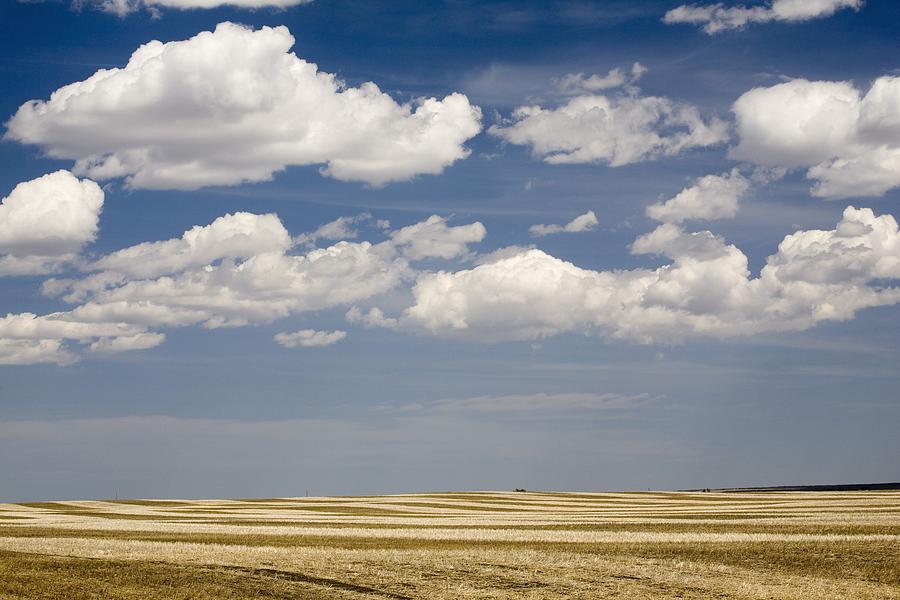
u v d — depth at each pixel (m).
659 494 159.12
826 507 102.44
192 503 134.88
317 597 40.09
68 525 78.88
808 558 53.34
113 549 48.84
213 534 66.44
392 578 44.38
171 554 47.16
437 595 42.03
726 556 54.03
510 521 85.94
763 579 47.97
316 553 49.53
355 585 42.69
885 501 114.94
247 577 42.19
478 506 122.31
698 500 134.62
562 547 57.16
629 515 94.50
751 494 153.62
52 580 37.69
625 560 51.72
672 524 77.75
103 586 37.62
